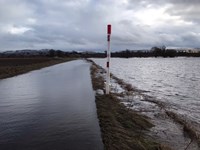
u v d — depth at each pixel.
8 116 8.66
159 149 6.09
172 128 8.79
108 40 13.21
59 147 5.63
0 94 13.78
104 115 8.59
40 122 7.82
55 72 32.56
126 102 13.28
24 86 17.25
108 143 5.87
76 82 19.59
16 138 6.30
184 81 30.08
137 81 28.91
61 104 10.71
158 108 12.30
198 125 9.70
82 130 6.93
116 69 54.94
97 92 14.38
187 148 6.99
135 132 7.58
